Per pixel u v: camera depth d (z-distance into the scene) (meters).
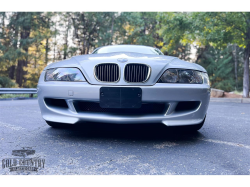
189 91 2.21
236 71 25.77
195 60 26.95
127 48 3.47
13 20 16.84
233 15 9.81
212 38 10.27
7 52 15.95
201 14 10.09
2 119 3.40
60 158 1.69
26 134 2.44
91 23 21.11
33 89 10.23
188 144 2.15
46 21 19.23
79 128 2.78
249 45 10.72
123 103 2.12
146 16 21.14
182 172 1.48
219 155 1.82
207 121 3.61
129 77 2.15
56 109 2.34
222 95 12.77
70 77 2.25
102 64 2.18
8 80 16.41
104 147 2.00
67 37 24.56
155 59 2.32
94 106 2.29
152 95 2.12
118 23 21.19
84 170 1.48
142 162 1.64
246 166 1.59
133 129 2.78
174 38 12.34
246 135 2.59
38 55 21.92
